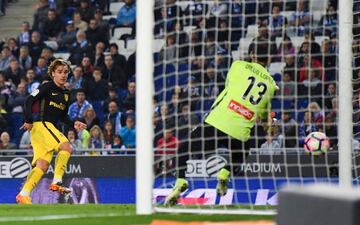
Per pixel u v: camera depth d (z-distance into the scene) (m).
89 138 35.25
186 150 24.58
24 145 36.28
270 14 32.94
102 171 30.91
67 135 34.88
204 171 28.30
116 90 39.25
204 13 35.38
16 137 38.09
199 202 27.73
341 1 22.06
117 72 39.75
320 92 34.50
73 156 31.00
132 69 39.97
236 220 17.39
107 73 39.69
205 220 17.45
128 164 30.78
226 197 27.75
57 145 26.70
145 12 18.98
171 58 34.25
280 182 28.84
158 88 32.88
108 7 43.47
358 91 29.67
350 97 22.00
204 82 33.16
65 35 42.38
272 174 28.78
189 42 32.69
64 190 27.02
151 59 18.97
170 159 26.22
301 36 35.94
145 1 18.98
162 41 34.97
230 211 19.36
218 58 32.41
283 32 34.81
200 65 34.06
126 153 33.12
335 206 10.04
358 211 9.88
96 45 41.34
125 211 20.95
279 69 34.94
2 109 39.41
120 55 40.09
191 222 16.77
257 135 29.27
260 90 24.34
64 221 17.59
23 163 31.73
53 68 26.88
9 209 22.88
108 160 30.91
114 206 25.06
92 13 42.84
